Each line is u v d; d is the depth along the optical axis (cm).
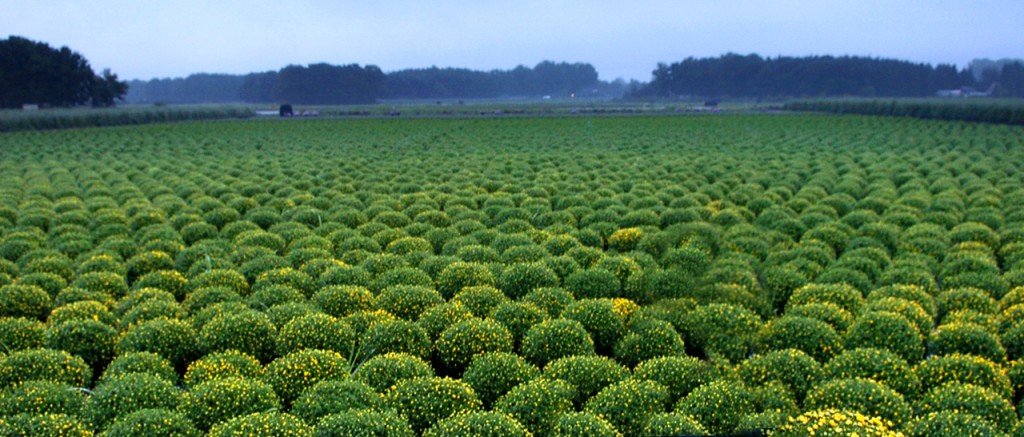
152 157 3822
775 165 3148
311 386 997
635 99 15138
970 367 1000
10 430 852
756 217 2131
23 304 1317
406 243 1695
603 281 1381
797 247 1627
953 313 1241
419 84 18800
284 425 842
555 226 1864
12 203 2320
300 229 1867
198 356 1155
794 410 936
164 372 1059
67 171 3194
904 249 1648
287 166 3359
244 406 921
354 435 833
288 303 1264
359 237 1738
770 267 1484
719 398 933
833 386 945
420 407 934
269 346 1154
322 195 2458
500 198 2286
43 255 1619
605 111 8212
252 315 1170
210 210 2170
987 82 13650
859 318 1158
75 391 984
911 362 1095
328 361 1031
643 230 1820
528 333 1152
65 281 1458
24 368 1023
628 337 1154
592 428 859
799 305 1285
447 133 5406
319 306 1286
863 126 5638
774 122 6212
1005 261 1592
